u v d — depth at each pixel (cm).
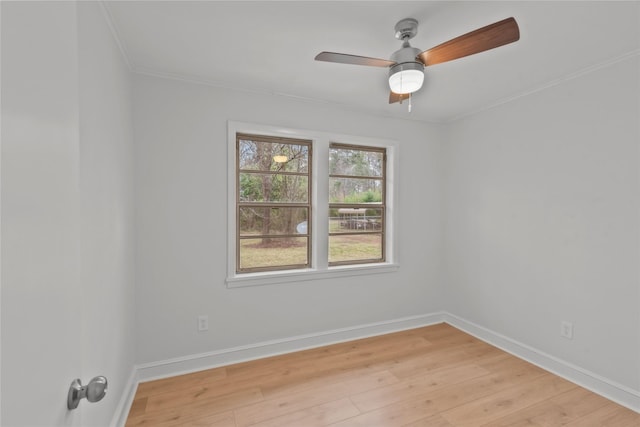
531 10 158
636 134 196
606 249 211
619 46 192
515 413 194
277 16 165
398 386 223
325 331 293
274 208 282
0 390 40
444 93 268
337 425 183
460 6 156
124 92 198
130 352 209
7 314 42
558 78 237
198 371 242
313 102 285
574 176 230
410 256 335
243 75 235
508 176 280
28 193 48
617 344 206
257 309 265
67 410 63
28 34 49
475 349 283
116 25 170
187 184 240
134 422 185
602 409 198
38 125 52
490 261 298
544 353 250
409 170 334
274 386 222
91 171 132
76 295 69
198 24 171
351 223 317
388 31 179
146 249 229
